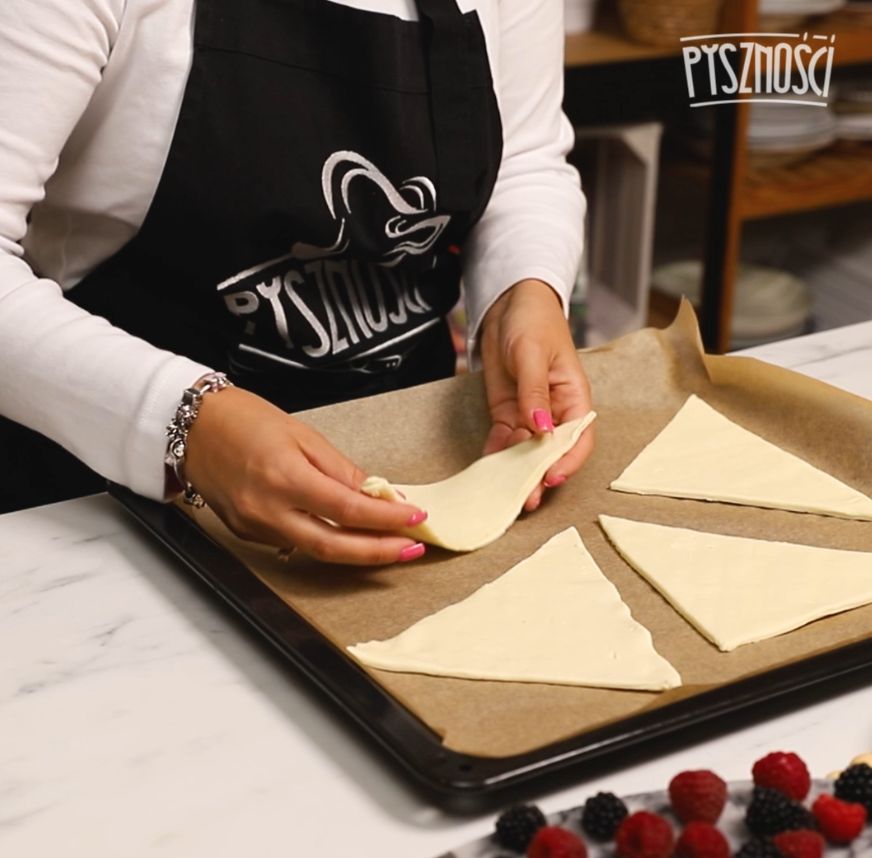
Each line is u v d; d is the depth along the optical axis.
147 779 0.70
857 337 1.37
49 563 0.94
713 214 2.38
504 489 1.02
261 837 0.66
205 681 0.80
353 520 0.87
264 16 1.06
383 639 0.85
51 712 0.76
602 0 2.37
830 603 0.87
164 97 1.04
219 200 1.08
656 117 2.25
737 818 0.63
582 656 0.80
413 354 1.28
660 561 0.94
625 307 2.44
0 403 1.00
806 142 2.38
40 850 0.65
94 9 0.97
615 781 0.70
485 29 1.17
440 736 0.71
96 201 1.09
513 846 0.61
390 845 0.66
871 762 0.66
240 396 0.92
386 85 1.10
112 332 0.97
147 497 0.98
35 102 0.96
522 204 1.28
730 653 0.83
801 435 1.13
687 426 1.15
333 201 1.12
